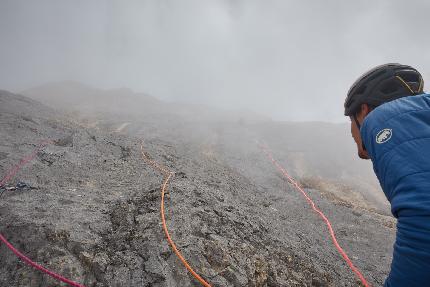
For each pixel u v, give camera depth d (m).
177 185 7.01
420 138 1.24
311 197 15.07
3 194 7.00
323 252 8.38
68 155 10.15
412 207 1.13
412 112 1.33
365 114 1.62
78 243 5.03
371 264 8.98
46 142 12.25
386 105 1.45
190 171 12.22
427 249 1.07
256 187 15.32
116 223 5.81
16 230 5.20
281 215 10.90
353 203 17.08
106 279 4.50
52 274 4.38
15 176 8.27
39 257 4.70
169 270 4.57
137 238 5.20
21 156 9.78
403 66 1.57
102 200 7.11
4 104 20.95
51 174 8.81
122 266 4.69
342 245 9.99
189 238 5.13
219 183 11.51
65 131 15.07
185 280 4.46
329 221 12.09
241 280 4.67
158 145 16.11
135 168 10.41
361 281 7.37
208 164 16.08
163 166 11.52
